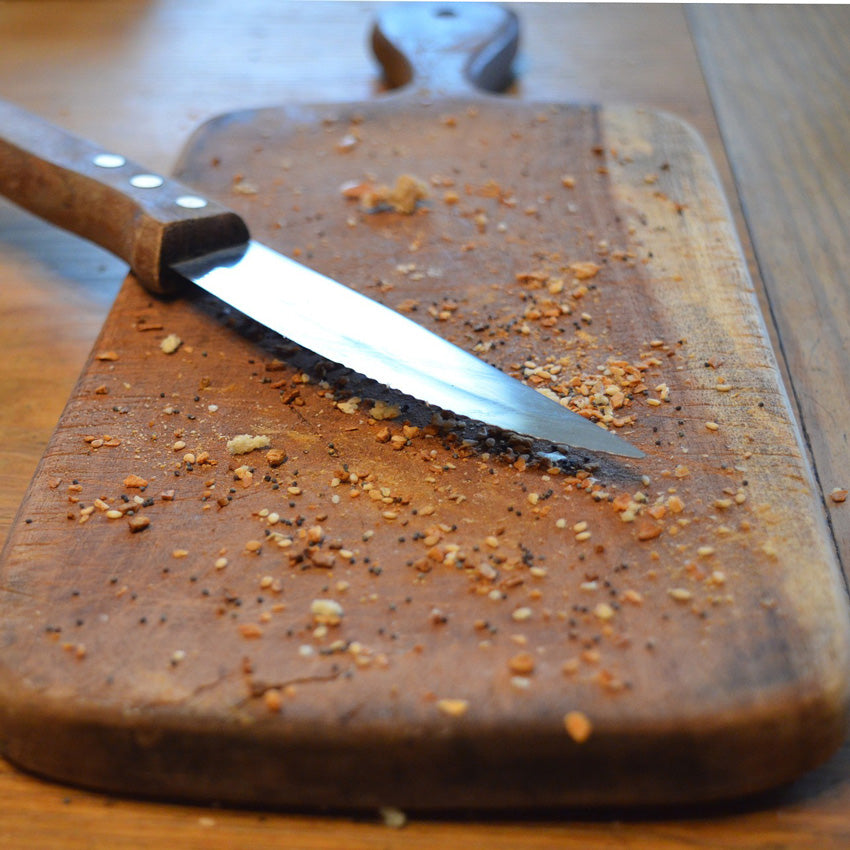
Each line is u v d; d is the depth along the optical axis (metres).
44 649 0.33
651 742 0.32
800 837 0.32
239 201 0.45
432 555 0.34
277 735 0.32
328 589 0.34
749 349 0.39
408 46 0.53
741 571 0.34
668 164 0.46
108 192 0.42
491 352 0.39
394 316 0.39
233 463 0.37
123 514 0.35
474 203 0.45
